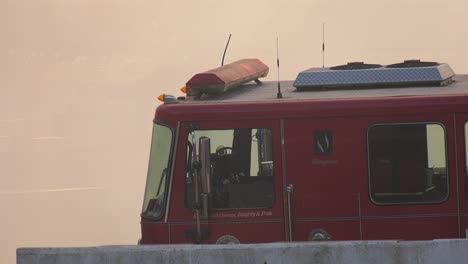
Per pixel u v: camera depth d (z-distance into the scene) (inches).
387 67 1456.7
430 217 1336.1
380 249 1227.9
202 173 1312.7
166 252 1250.6
